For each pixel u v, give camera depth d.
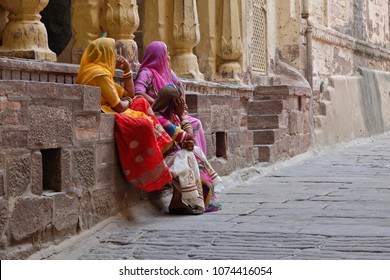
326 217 8.23
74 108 7.17
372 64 26.31
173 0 13.38
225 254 6.48
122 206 8.18
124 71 9.02
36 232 6.44
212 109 11.23
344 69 22.72
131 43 10.91
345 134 21.14
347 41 22.77
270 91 16.03
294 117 16.41
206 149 10.96
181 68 13.34
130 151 8.05
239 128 12.45
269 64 18.03
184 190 8.55
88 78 8.24
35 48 8.91
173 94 9.00
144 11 13.25
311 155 17.52
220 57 15.24
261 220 8.14
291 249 6.59
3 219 5.99
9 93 6.13
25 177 6.33
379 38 28.00
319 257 6.22
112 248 6.96
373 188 10.84
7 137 6.09
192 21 13.32
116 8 10.87
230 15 15.09
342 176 12.77
